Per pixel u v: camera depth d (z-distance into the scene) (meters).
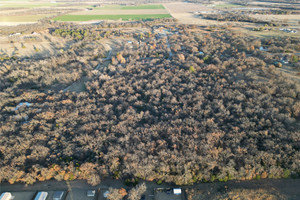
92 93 130.12
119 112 107.75
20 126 100.38
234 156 77.25
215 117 98.56
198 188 70.75
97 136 90.00
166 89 124.25
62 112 107.38
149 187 72.25
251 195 66.38
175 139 84.94
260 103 103.31
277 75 127.19
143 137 88.38
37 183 75.00
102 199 68.62
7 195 69.38
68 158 81.88
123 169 76.00
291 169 72.00
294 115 95.81
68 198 69.06
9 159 82.19
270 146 79.31
